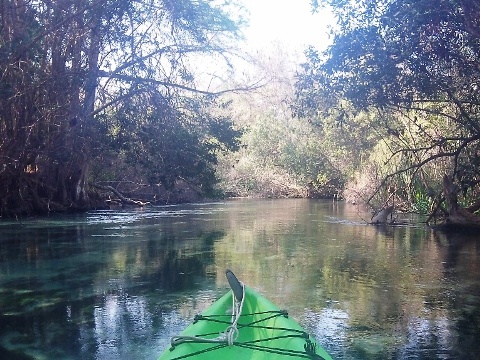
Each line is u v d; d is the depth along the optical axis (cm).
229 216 2398
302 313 757
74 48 1855
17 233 1711
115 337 669
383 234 1669
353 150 3516
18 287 942
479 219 1775
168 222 2080
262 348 449
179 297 863
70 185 2534
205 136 2275
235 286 555
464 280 967
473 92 1362
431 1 1111
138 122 1964
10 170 2052
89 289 923
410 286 920
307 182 4441
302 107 1502
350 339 646
